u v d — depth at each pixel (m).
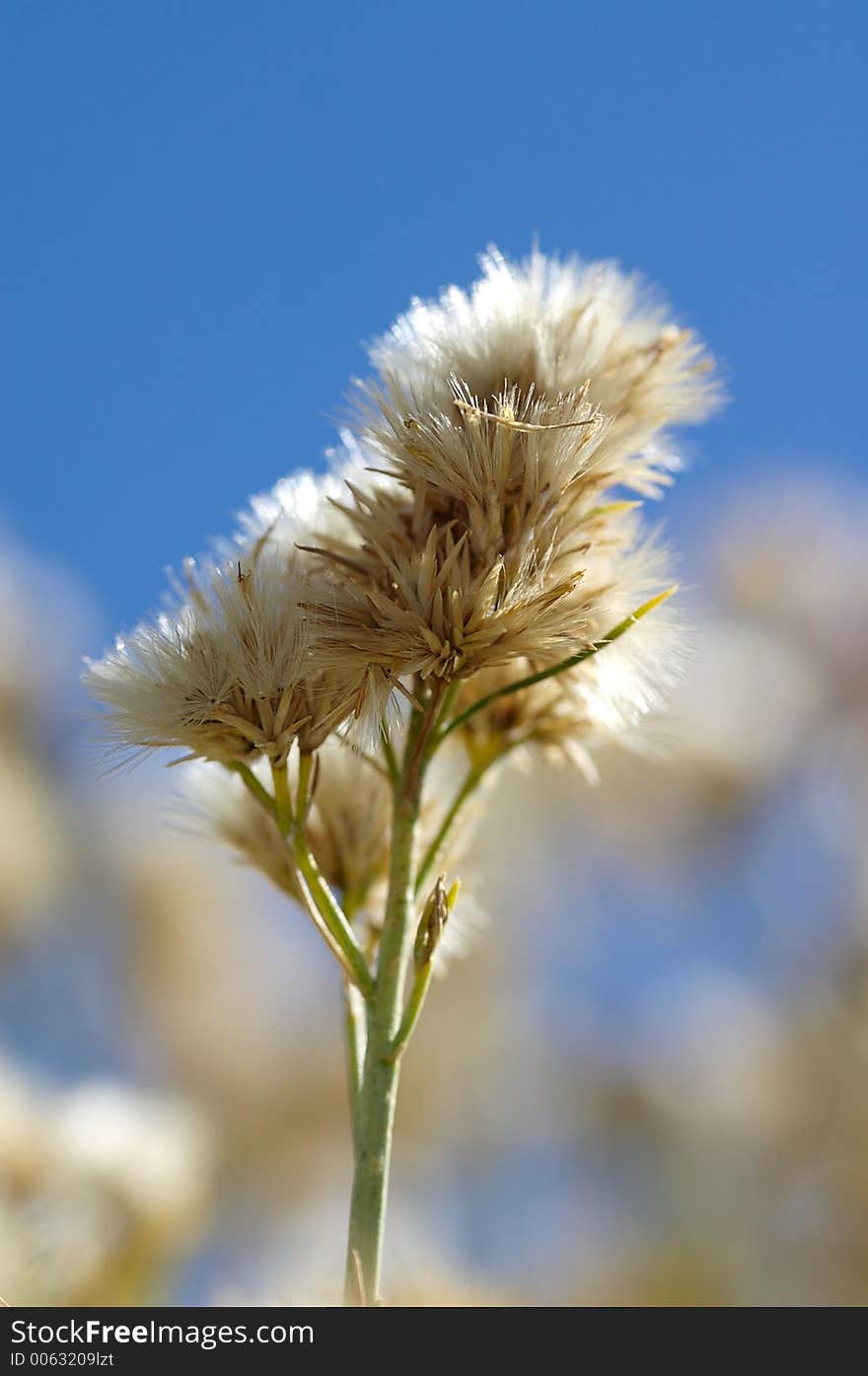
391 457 0.20
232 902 0.50
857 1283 0.40
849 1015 0.51
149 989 0.48
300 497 0.20
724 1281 0.32
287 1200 0.45
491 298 0.20
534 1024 0.55
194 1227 0.27
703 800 0.54
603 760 0.55
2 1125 0.26
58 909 0.47
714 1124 0.48
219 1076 0.47
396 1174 0.50
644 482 0.20
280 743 0.19
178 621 0.20
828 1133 0.47
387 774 0.20
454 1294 0.19
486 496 0.19
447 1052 0.52
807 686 0.55
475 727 0.21
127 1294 0.26
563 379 0.20
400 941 0.19
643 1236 0.39
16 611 0.51
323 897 0.19
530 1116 0.51
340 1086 0.48
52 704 0.51
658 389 0.20
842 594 0.56
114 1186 0.26
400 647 0.19
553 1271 0.27
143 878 0.48
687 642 0.21
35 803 0.48
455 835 0.21
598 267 0.21
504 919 0.56
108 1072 0.47
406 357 0.20
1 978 0.47
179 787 0.21
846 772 0.55
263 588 0.20
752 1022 0.52
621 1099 0.50
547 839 0.57
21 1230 0.26
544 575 0.20
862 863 0.54
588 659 0.21
